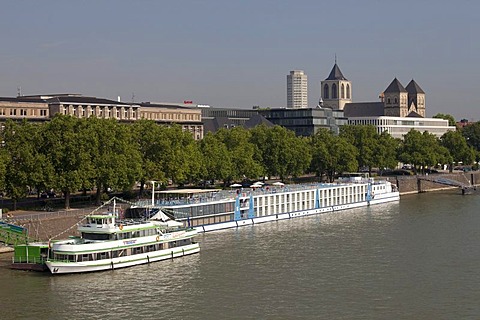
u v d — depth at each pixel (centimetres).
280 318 8488
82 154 14512
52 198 16462
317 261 11538
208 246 12862
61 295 9369
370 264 11325
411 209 19250
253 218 16150
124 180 15250
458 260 11656
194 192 15750
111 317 8512
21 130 14738
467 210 18738
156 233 11469
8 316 8531
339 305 9012
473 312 8706
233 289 9744
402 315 8606
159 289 9700
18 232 11650
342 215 17975
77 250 10406
